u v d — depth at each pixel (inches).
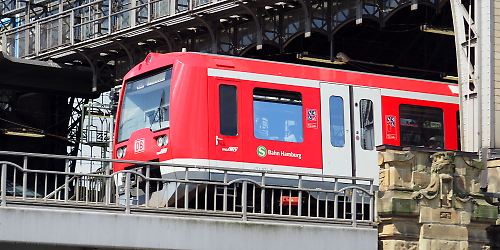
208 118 995.9
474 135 1080.8
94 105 2049.7
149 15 1497.3
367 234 921.5
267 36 1360.7
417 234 941.2
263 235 870.4
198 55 1012.5
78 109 1881.2
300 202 906.7
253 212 903.7
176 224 838.5
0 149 1835.6
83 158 825.5
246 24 1402.6
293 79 1038.4
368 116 1073.5
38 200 807.1
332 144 1047.0
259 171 898.1
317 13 1304.1
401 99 1096.8
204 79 1001.5
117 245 816.3
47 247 813.9
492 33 1080.8
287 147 1023.6
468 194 967.0
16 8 1867.6
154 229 829.8
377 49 1454.2
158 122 1027.3
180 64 1011.9
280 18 1349.7
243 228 863.1
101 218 812.6
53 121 1857.8
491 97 1074.1
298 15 1328.7
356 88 1071.0
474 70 1089.4
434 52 1456.7
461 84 1098.1
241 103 1010.7
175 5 1454.2
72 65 1736.0
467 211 962.1
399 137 1087.0
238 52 1407.5
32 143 1865.2
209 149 992.2
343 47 1448.1
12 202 795.4
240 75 1015.6
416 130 1101.7
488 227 976.3
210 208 1055.0
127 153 1057.5
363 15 1258.0
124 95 1082.1
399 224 932.6
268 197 1037.8
